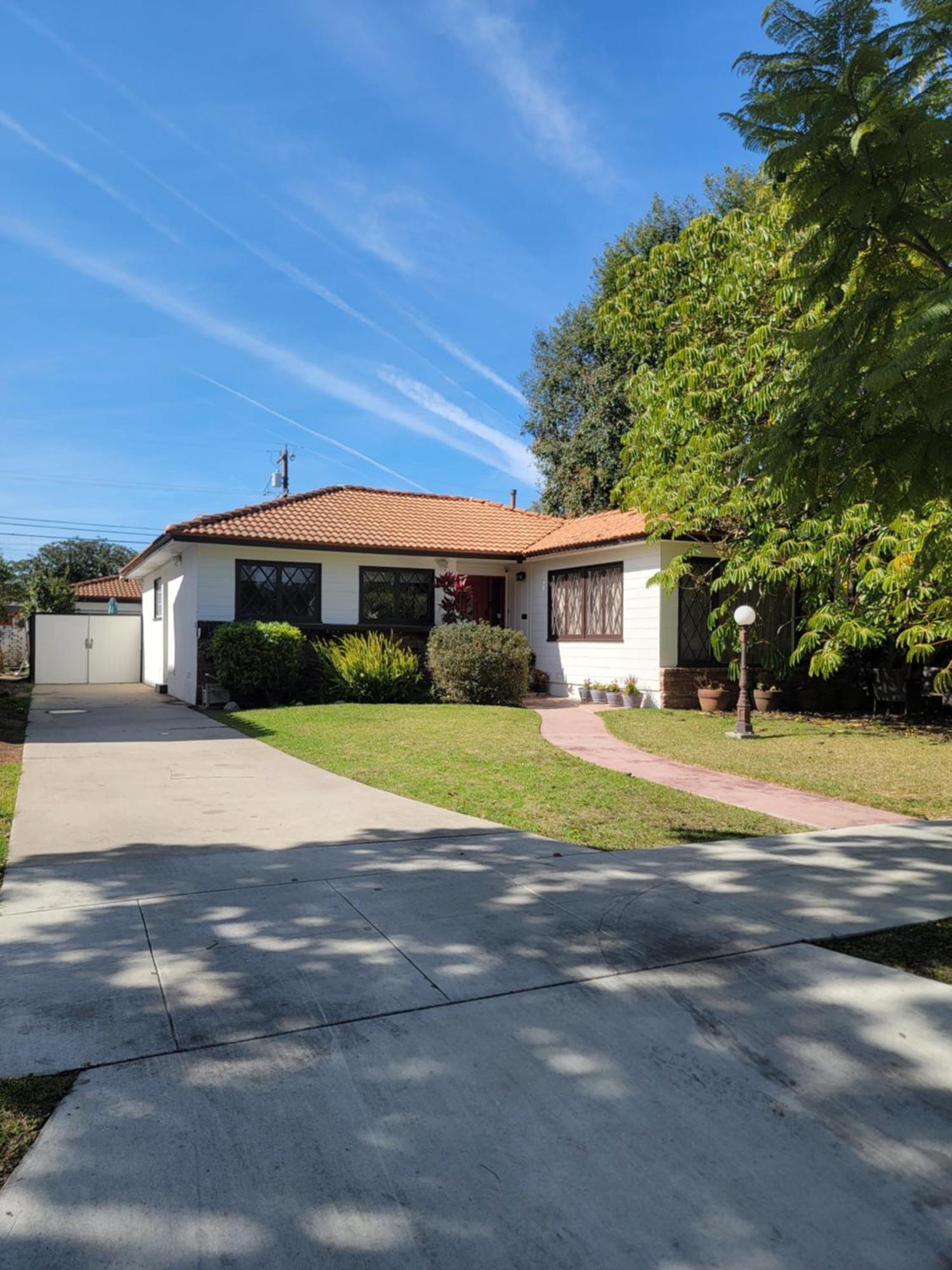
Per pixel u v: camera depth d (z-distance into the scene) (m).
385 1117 2.64
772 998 3.54
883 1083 2.89
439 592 18.84
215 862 5.45
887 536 11.46
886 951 4.08
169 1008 3.35
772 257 12.67
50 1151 2.42
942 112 4.39
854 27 4.19
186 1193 2.27
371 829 6.45
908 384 3.88
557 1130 2.59
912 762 10.18
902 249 4.57
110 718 14.06
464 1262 2.04
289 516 18.36
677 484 14.05
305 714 13.80
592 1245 2.10
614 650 17.02
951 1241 2.13
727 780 9.00
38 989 3.50
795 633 16.41
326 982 3.61
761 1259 2.06
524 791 7.99
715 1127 2.62
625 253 24.45
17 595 32.97
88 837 6.07
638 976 3.74
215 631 15.99
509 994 3.54
